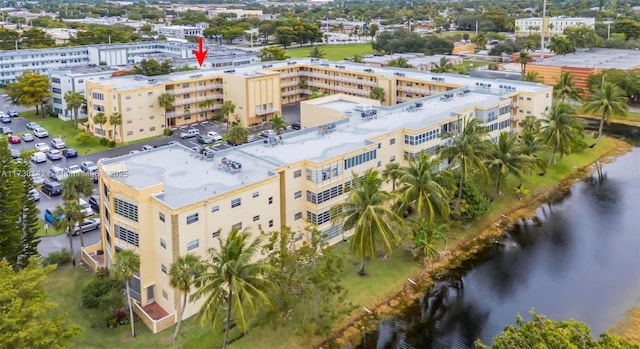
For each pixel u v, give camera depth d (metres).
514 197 104.50
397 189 85.44
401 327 67.38
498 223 95.56
